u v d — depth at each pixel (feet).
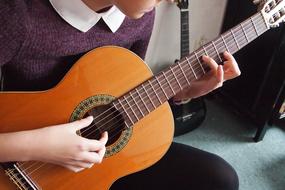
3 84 2.83
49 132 2.39
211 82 3.21
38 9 2.42
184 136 5.83
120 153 2.94
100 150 2.59
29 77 2.67
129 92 2.86
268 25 3.27
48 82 2.81
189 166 3.32
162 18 5.33
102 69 2.78
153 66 5.85
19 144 2.30
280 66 5.18
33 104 2.53
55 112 2.61
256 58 5.58
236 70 3.13
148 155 3.10
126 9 2.43
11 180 2.48
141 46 3.37
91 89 2.74
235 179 3.36
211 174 3.27
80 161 2.50
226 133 6.00
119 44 3.06
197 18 5.84
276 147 5.84
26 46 2.39
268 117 5.58
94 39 2.77
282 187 5.22
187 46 5.32
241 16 5.76
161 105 3.06
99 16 2.63
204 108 5.91
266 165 5.50
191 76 3.05
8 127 2.49
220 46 3.09
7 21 2.21
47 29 2.45
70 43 2.61
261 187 5.17
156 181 3.24
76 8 2.50
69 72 2.67
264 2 3.18
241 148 5.74
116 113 2.85
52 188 2.65
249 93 5.92
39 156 2.37
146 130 3.04
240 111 6.23
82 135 2.82
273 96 5.41
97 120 2.82
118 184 3.25
